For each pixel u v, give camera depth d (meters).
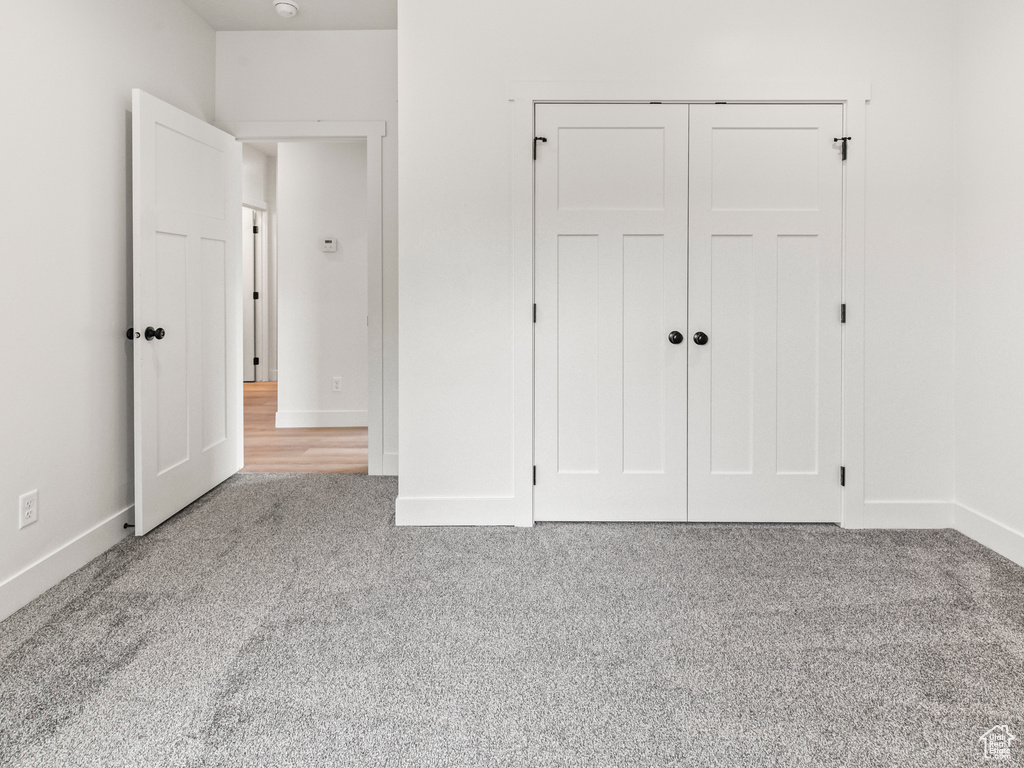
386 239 3.58
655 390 2.75
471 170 2.69
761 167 2.69
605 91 2.67
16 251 1.99
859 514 2.73
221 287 3.37
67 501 2.26
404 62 2.66
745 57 2.66
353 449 4.39
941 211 2.67
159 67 2.92
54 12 2.17
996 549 2.44
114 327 2.57
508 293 2.73
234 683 1.56
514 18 2.66
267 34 3.53
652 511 2.78
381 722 1.41
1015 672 1.61
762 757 1.30
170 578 2.21
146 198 2.60
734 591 2.10
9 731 1.36
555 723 1.41
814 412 2.74
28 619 1.89
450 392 2.75
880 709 1.46
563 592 2.10
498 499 2.77
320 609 1.97
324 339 5.26
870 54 2.65
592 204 2.71
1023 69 2.28
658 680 1.58
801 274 2.71
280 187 5.17
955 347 2.68
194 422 3.11
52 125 2.16
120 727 1.38
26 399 2.04
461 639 1.79
